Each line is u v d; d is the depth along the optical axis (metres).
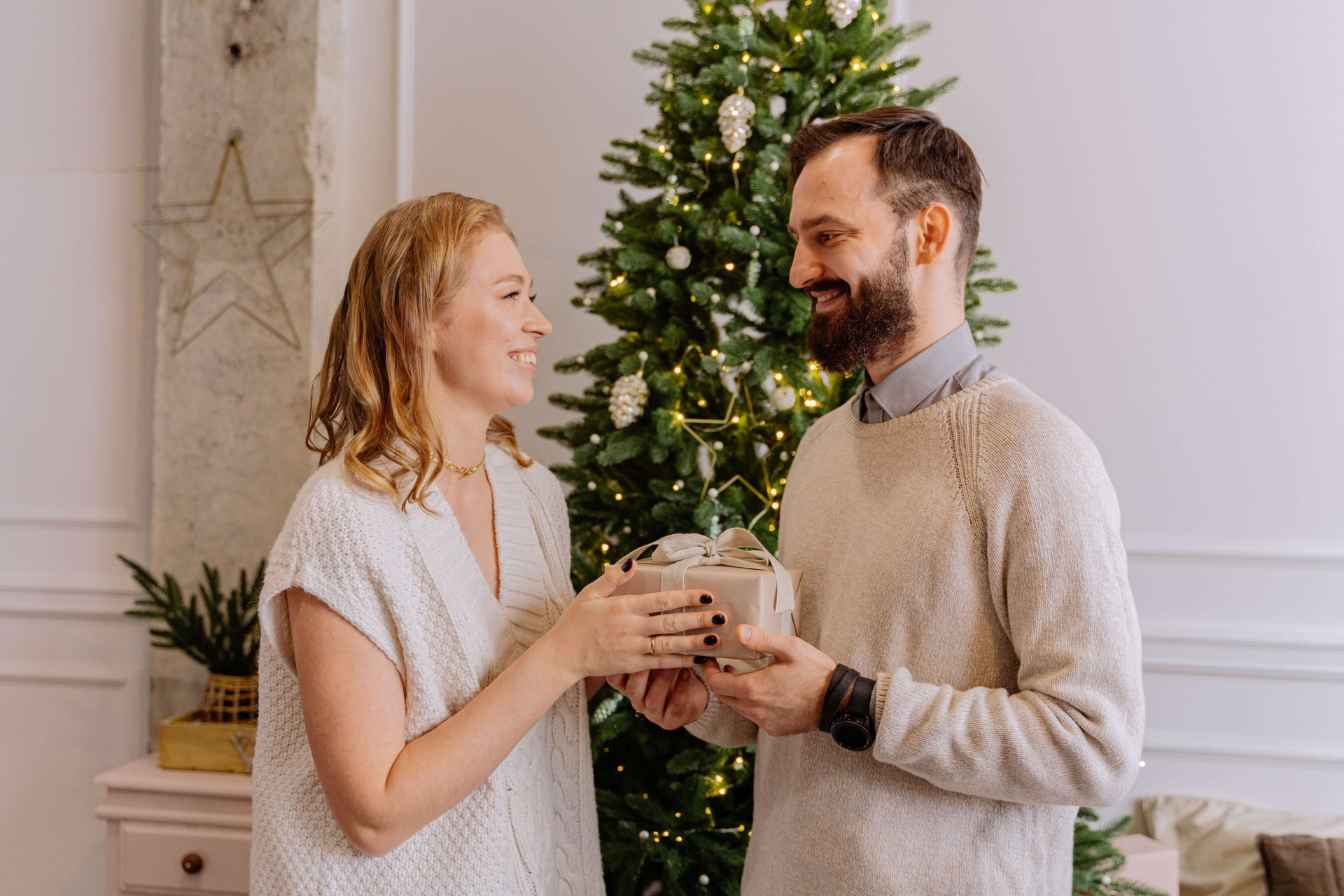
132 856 2.05
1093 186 2.41
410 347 1.07
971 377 1.15
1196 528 2.40
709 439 1.79
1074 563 1.00
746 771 1.75
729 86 1.76
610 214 1.95
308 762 1.03
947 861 1.06
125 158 2.58
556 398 1.94
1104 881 1.83
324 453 1.14
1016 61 2.42
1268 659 2.36
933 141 1.15
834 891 1.09
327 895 0.99
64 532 2.62
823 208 1.15
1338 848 2.15
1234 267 2.36
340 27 2.51
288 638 1.01
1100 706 0.96
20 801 2.63
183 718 2.17
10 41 2.61
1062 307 2.43
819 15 1.77
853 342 1.16
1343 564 2.32
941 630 1.08
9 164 2.61
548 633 1.01
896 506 1.13
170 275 2.45
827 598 1.18
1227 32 2.35
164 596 2.47
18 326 2.63
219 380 2.43
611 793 1.73
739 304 1.88
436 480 1.11
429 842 1.01
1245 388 2.37
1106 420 2.42
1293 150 2.33
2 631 2.62
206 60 2.42
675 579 1.04
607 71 2.50
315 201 2.39
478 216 1.12
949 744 0.99
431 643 1.02
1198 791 2.41
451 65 2.55
